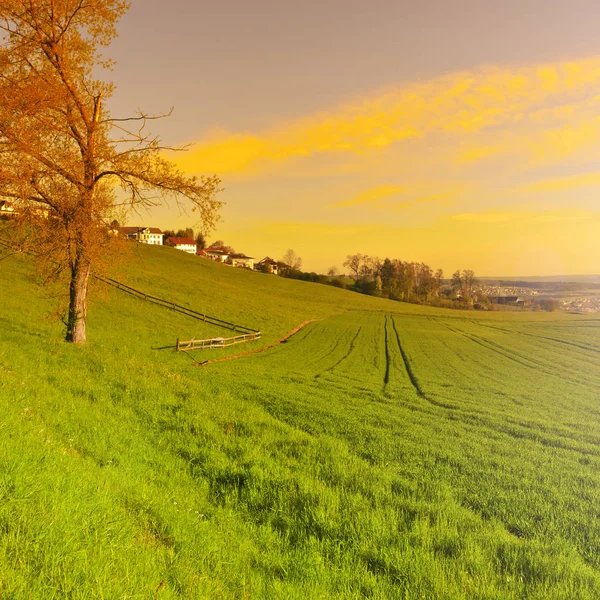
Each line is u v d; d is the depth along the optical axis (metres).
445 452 12.31
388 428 15.09
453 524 7.46
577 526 8.04
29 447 6.23
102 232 20.19
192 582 4.25
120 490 6.35
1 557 3.50
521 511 8.54
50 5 17.55
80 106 18.28
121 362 18.38
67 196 18.59
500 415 20.08
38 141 16.34
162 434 10.73
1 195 17.20
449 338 65.00
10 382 11.02
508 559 6.40
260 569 5.31
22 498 4.53
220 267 128.00
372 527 6.83
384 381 30.84
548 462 12.55
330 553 6.09
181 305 57.03
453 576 5.69
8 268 46.47
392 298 164.75
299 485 8.31
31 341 18.36
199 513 6.59
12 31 16.94
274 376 27.55
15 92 15.15
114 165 19.22
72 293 21.28
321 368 35.66
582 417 21.33
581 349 58.09
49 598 3.23
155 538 5.25
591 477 11.23
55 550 3.85
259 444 10.97
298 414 15.82
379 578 5.52
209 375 23.41
